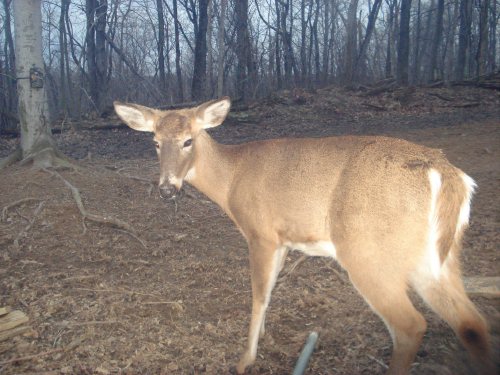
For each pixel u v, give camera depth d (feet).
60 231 8.89
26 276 7.20
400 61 32.50
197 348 5.51
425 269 4.52
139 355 5.35
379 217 4.49
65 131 20.49
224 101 5.98
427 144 15.56
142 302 6.47
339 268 7.41
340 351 5.40
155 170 13.29
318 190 4.94
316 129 20.38
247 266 7.55
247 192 5.44
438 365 4.98
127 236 8.77
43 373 5.03
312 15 45.27
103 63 31.01
